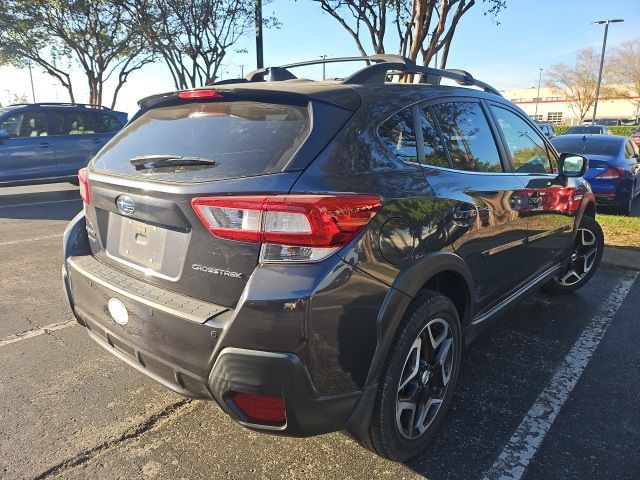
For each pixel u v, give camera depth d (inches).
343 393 80.4
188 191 81.6
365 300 80.0
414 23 339.3
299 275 74.5
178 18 585.0
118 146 109.0
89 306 101.4
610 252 234.8
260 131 88.1
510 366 135.3
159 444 102.8
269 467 96.6
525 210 132.6
